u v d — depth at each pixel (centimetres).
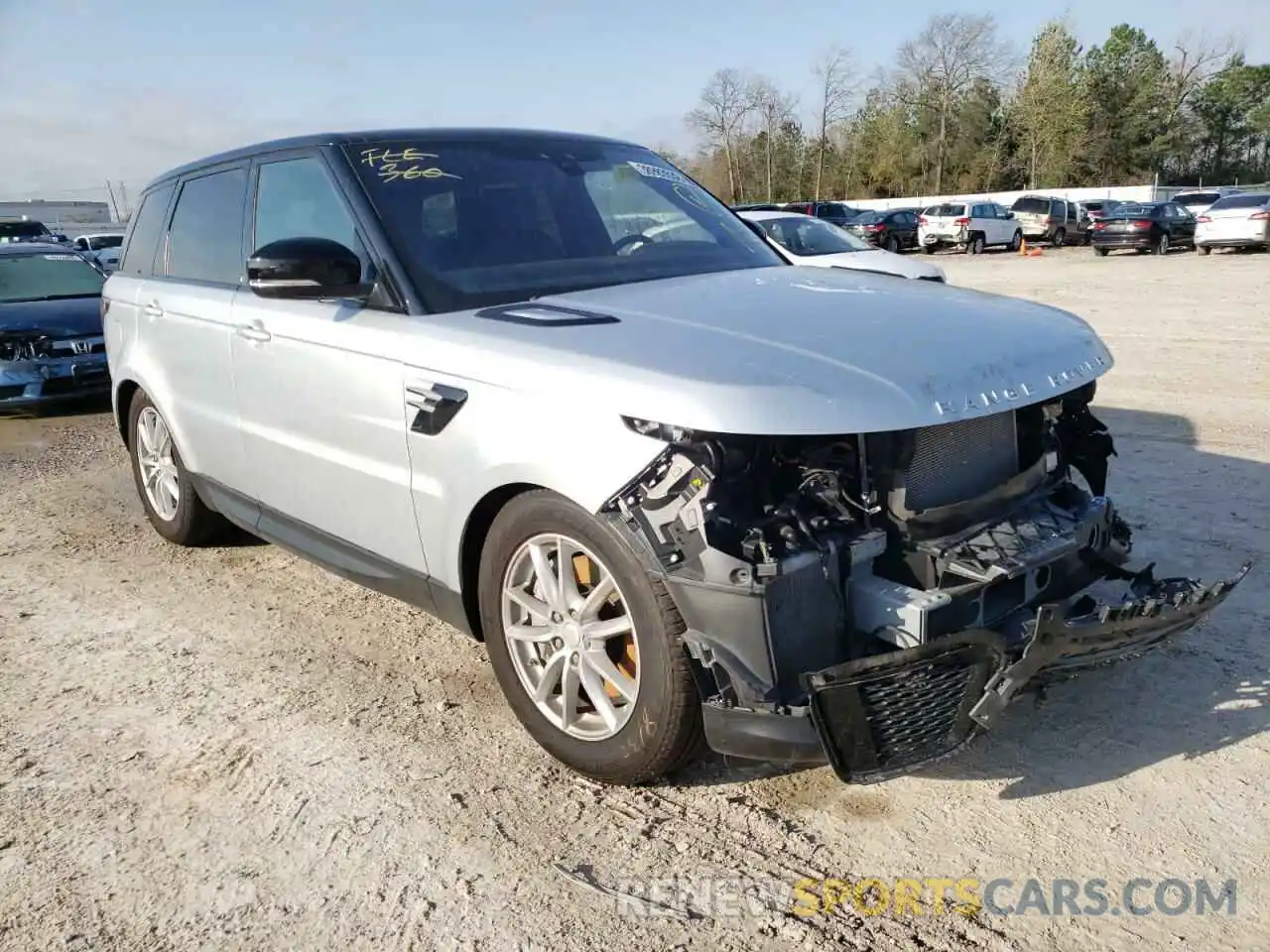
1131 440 675
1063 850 277
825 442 272
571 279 364
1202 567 451
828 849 282
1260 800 294
